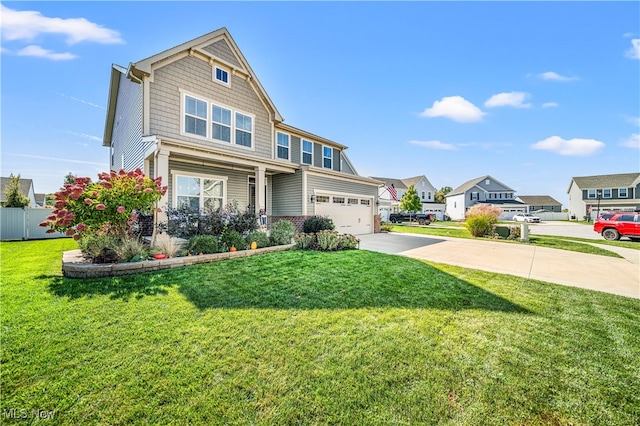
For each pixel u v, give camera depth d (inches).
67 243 431.5
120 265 204.4
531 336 122.8
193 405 79.4
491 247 409.4
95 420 73.8
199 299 159.5
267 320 134.8
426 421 75.2
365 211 633.0
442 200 2081.7
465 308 155.9
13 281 189.5
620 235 534.0
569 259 315.0
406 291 183.2
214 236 281.7
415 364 100.1
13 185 812.0
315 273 219.6
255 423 73.6
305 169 468.8
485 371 96.9
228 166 421.4
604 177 1497.3
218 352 105.9
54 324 125.8
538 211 1861.5
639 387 89.4
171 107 355.9
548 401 83.0
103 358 100.8
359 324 132.5
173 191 369.7
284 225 360.2
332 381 90.0
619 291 191.0
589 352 110.1
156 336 117.0
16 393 82.6
